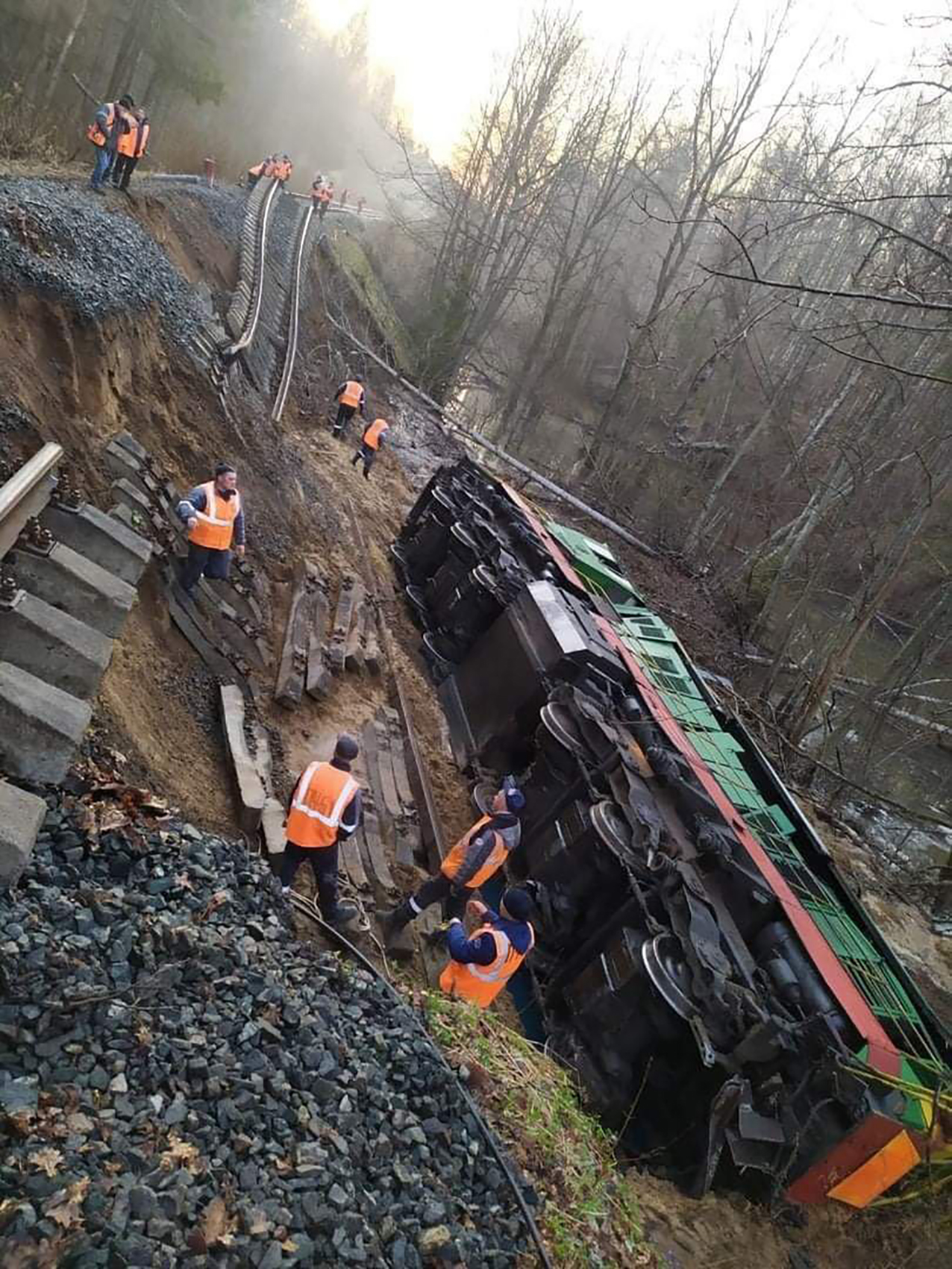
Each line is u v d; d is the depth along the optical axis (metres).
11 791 4.82
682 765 9.52
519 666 11.28
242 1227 3.62
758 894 8.15
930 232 6.85
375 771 9.92
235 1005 4.65
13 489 6.11
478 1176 4.78
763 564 24.20
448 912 8.60
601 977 7.81
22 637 5.79
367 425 23.61
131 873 5.11
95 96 29.30
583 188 36.66
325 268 30.48
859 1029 6.89
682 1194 6.98
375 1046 5.11
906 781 20.41
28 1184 3.31
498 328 45.47
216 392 12.53
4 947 4.06
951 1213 7.41
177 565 8.94
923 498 16.39
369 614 12.85
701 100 25.08
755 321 7.63
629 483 30.89
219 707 8.52
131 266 11.30
